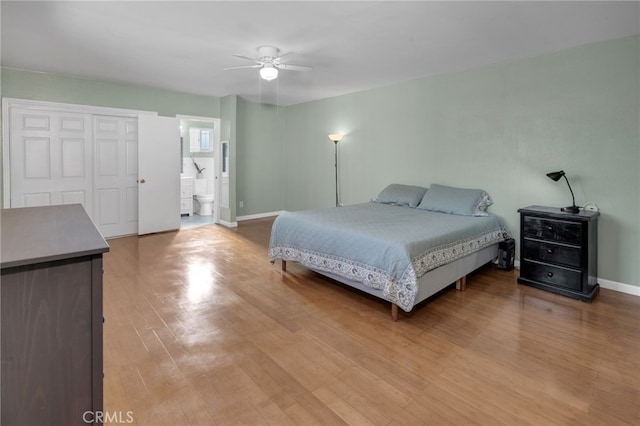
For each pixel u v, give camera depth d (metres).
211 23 2.86
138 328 2.50
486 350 2.27
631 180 3.15
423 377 1.98
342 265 3.00
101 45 3.41
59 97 4.58
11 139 4.34
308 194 6.71
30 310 0.95
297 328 2.55
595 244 3.25
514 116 3.84
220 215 6.45
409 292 2.53
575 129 3.42
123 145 5.29
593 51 3.27
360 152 5.61
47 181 4.65
